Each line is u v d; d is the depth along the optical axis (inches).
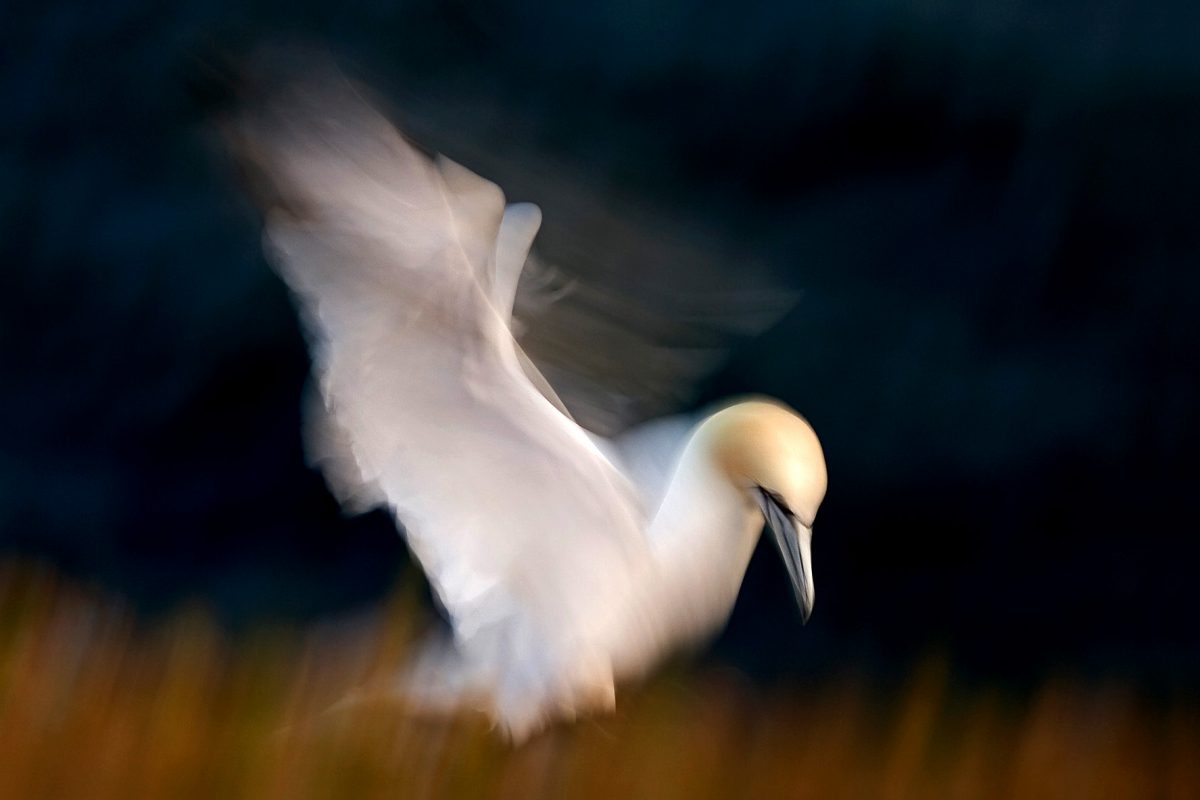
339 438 565.9
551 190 665.0
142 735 612.1
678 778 605.0
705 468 572.1
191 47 564.4
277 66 564.1
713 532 571.8
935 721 682.8
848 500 791.7
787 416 572.4
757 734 641.0
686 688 612.1
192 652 637.9
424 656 575.5
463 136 761.6
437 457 566.9
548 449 567.5
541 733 572.7
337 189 563.8
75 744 611.8
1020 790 645.3
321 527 783.1
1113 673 734.5
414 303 564.4
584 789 596.4
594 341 583.2
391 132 564.1
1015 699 707.4
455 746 592.1
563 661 570.6
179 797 609.0
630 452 578.2
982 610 772.6
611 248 586.6
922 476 793.6
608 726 576.4
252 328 831.1
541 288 582.9
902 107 860.0
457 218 564.1
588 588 569.6
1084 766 658.2
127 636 671.1
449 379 565.6
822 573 785.6
